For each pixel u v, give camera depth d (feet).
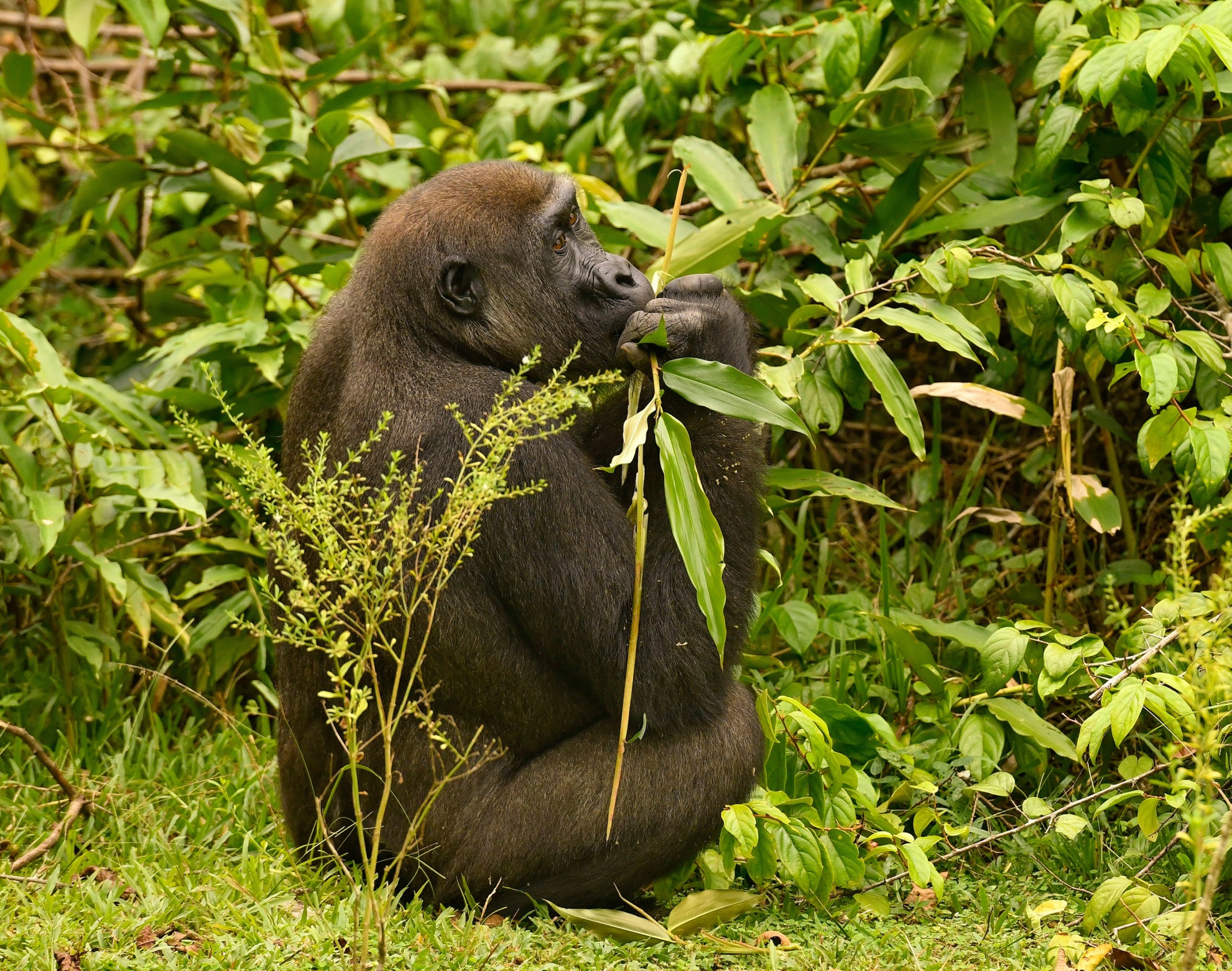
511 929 20.27
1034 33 28.53
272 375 31.30
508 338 22.62
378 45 40.83
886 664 26.91
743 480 21.79
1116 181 29.63
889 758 23.65
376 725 21.97
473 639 20.98
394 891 21.83
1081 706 25.72
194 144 33.40
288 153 33.37
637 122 35.99
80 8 34.19
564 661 21.07
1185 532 18.67
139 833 23.98
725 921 20.75
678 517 19.12
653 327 21.12
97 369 40.63
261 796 25.52
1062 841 22.98
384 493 18.89
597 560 20.52
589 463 21.59
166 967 18.20
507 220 22.65
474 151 42.34
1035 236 28.37
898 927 20.39
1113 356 25.17
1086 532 30.76
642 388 22.63
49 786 26.16
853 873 20.49
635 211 30.12
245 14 35.22
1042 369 30.25
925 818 21.61
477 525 20.52
